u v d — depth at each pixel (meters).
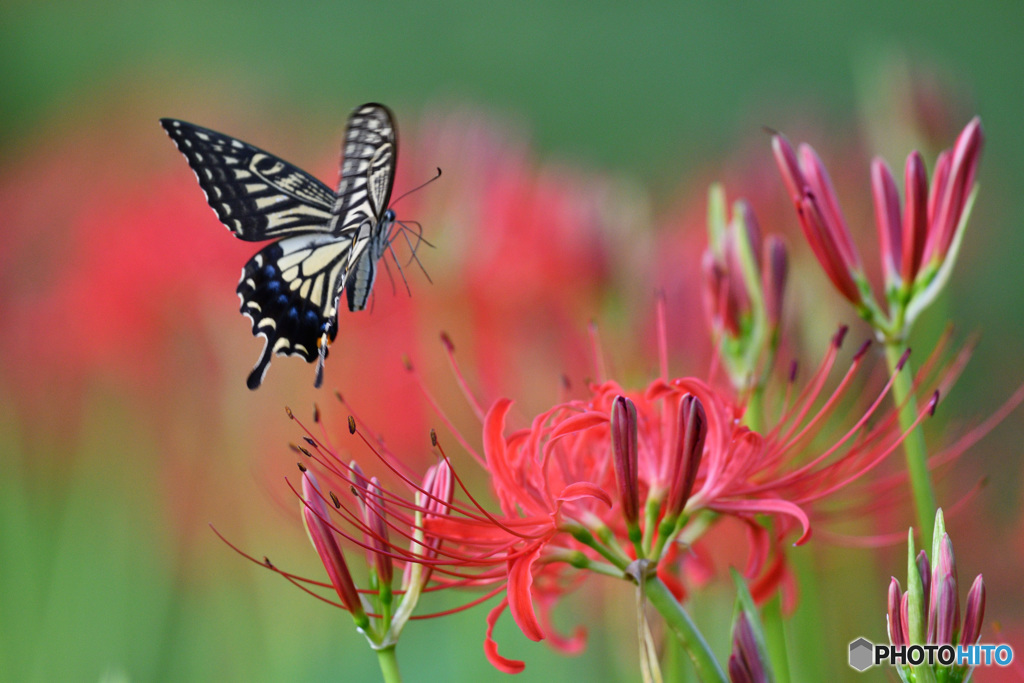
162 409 1.82
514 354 1.68
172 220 1.76
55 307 1.84
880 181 1.48
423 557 1.44
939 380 1.53
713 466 1.44
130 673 1.78
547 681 1.67
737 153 1.91
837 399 1.48
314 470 1.49
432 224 1.69
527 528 1.44
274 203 1.56
